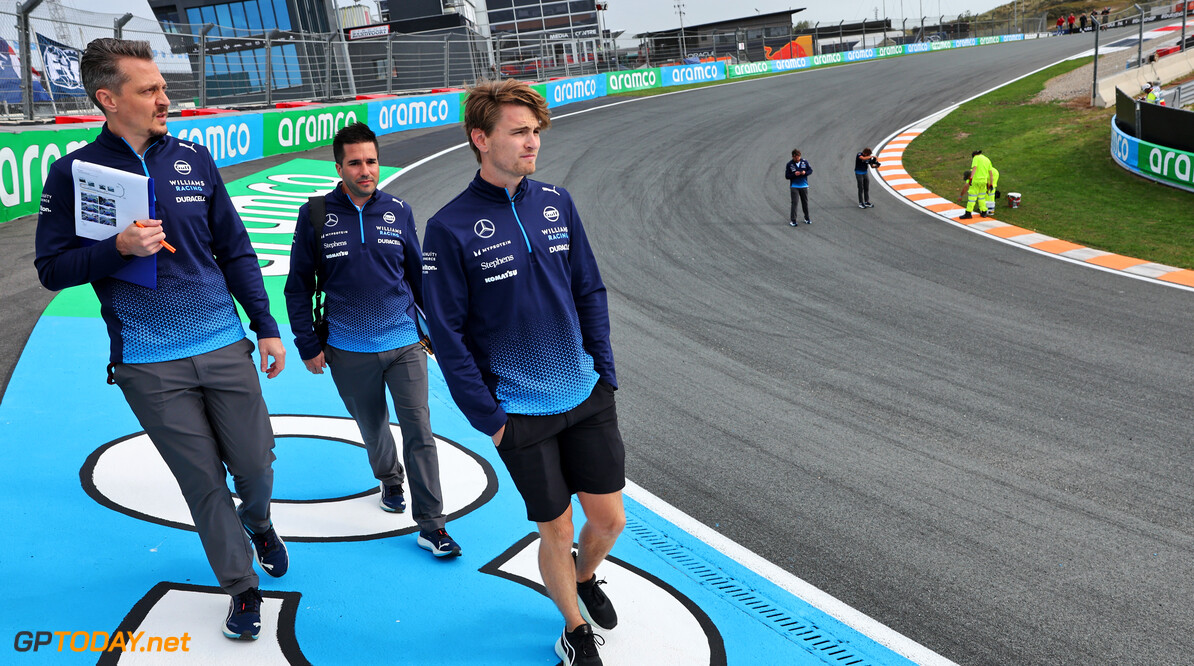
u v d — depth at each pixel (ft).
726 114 80.53
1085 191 48.26
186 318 8.43
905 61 123.75
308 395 17.47
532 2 144.77
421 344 11.01
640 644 9.59
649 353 22.49
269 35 59.41
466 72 86.02
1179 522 13.34
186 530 11.40
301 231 10.57
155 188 8.18
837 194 50.72
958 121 71.56
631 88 105.70
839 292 29.53
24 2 37.14
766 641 9.93
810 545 12.51
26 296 22.84
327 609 9.84
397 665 8.91
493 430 7.87
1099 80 71.87
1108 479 14.96
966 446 16.48
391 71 75.31
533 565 11.23
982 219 43.73
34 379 16.81
